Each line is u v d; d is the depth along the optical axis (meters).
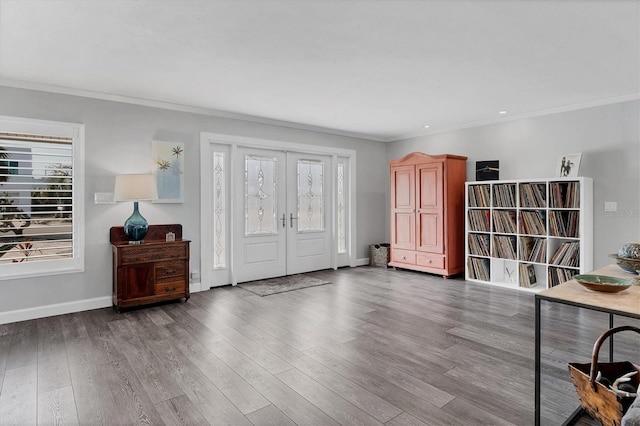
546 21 2.39
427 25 2.44
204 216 4.65
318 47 2.80
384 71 3.32
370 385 2.26
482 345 2.87
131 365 2.54
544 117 4.75
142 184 3.75
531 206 4.51
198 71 3.30
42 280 3.63
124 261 3.73
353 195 6.34
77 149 3.81
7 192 3.46
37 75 3.38
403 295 4.40
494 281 4.96
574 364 1.85
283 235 5.55
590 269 4.25
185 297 4.14
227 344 2.91
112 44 2.72
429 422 1.87
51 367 2.52
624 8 2.22
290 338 3.04
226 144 4.93
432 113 4.88
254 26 2.45
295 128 5.55
